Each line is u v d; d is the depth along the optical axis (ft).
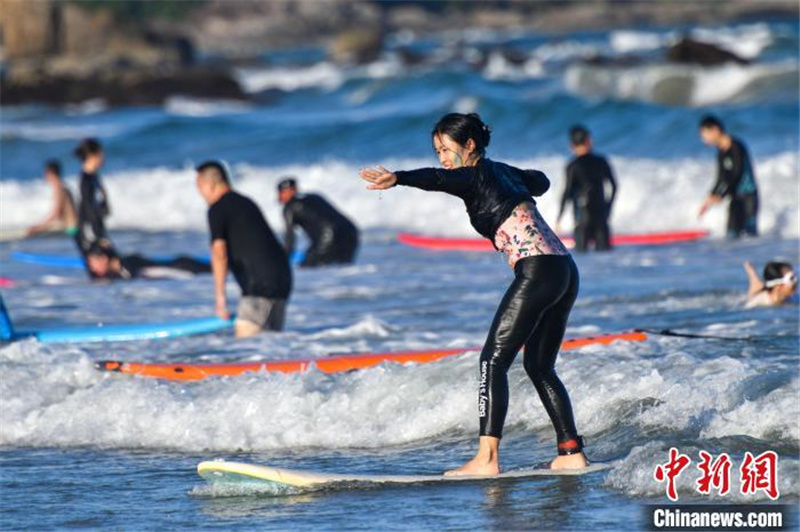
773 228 225.56
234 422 96.68
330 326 144.56
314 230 202.49
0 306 138.41
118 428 98.53
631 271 180.45
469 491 78.95
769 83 498.28
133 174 322.14
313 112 561.84
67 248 248.73
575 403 92.43
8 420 101.45
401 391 97.66
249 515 76.28
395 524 73.15
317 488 81.05
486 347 80.12
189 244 254.06
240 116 554.05
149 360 122.42
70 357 118.52
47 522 77.10
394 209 275.39
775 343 112.06
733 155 213.46
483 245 223.10
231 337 136.15
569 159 314.35
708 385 91.35
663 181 264.72
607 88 528.22
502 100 415.23
